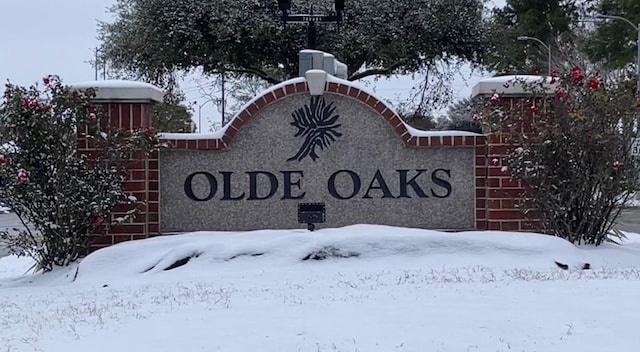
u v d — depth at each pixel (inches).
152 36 1007.6
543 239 464.4
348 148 546.3
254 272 430.6
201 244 459.5
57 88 483.5
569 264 442.6
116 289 405.1
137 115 516.1
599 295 326.3
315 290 363.3
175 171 543.2
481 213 544.1
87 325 301.0
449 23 1037.8
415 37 1041.5
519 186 526.0
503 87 525.0
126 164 504.7
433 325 271.0
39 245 499.5
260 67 1102.4
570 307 299.7
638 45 1199.6
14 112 468.1
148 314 317.4
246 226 544.4
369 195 546.9
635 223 1034.7
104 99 512.4
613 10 1398.9
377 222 546.3
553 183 496.7
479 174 545.3
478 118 524.7
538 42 1467.8
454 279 390.0
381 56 1047.6
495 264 439.8
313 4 969.5
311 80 540.4
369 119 547.2
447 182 548.1
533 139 495.8
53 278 472.1
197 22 1004.6
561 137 486.6
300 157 545.0
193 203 543.5
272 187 545.3
